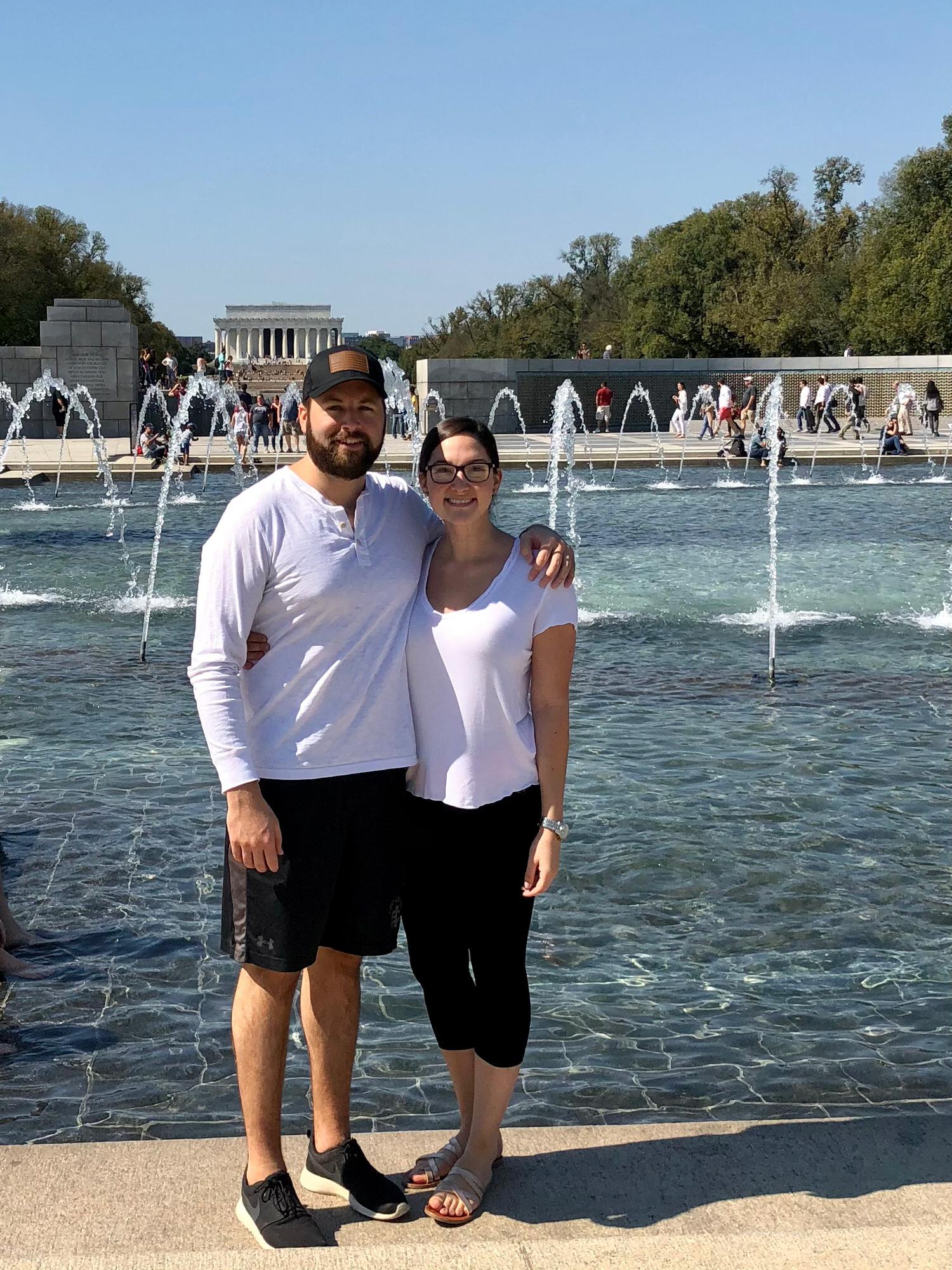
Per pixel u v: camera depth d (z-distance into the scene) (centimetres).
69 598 1402
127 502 2547
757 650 1123
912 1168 304
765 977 504
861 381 4675
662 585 1470
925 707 920
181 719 901
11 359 4203
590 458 3416
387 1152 337
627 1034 457
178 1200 297
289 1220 286
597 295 9106
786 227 6650
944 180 5597
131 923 557
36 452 3644
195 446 4000
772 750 815
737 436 3488
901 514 2233
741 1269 258
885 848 645
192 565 1652
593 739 841
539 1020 468
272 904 301
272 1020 303
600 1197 298
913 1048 446
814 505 2400
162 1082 426
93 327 4197
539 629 317
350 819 307
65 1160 314
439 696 315
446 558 324
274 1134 298
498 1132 310
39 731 870
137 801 723
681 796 724
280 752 304
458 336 9725
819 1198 293
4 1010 478
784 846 645
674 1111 405
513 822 319
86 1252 276
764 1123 331
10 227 6631
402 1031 460
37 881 606
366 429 297
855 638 1167
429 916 325
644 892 589
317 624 303
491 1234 288
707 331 6781
